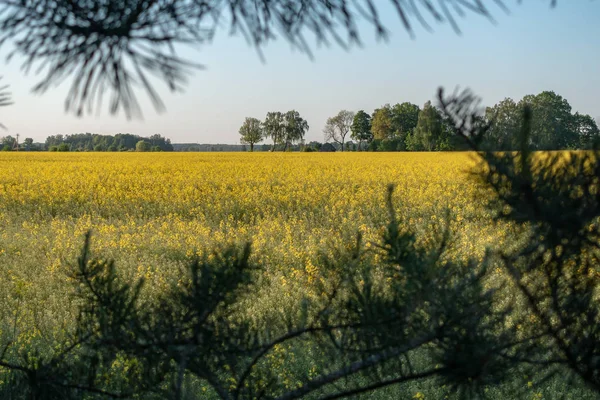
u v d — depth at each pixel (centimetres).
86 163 3603
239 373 215
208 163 3634
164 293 215
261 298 771
